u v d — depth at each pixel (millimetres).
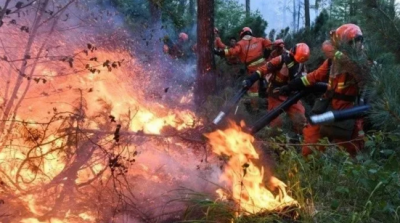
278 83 5922
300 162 3797
